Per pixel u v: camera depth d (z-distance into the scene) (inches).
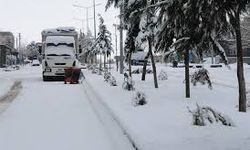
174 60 643.5
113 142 390.0
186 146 338.6
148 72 1679.4
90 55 2669.8
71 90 995.3
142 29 876.6
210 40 449.7
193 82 954.7
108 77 1219.2
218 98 705.0
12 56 4901.6
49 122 516.7
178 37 475.8
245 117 475.8
